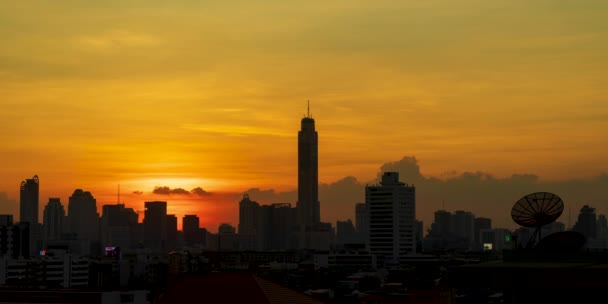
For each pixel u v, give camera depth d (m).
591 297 97.56
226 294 132.75
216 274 141.88
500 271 100.12
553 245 107.75
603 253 105.00
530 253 106.50
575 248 106.69
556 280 98.06
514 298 100.81
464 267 101.75
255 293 132.88
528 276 98.94
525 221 112.44
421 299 197.25
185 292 133.88
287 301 133.50
